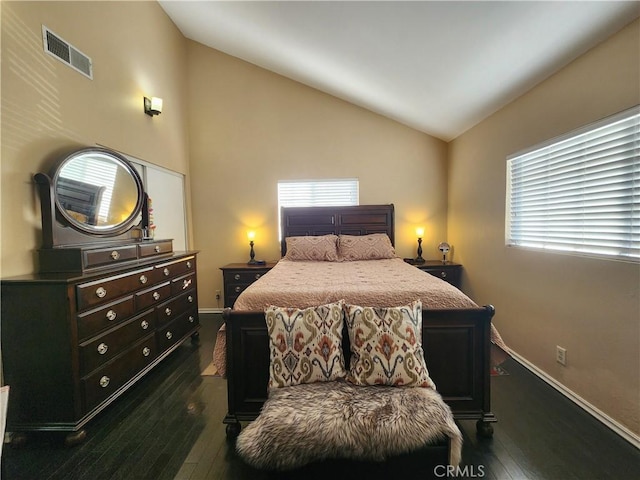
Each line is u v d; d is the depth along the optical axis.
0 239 1.74
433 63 2.52
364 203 4.24
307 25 2.63
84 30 2.36
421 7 1.94
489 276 3.11
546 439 1.69
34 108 1.95
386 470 1.41
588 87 1.88
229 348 1.76
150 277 2.43
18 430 1.71
